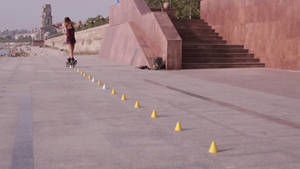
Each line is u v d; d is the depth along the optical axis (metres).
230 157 3.53
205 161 3.40
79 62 18.28
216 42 18.50
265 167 3.25
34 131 4.46
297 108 6.29
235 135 4.39
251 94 7.96
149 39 16.20
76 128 4.64
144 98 7.19
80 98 7.07
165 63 14.50
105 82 9.77
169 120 5.20
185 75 12.20
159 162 3.36
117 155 3.56
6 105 6.23
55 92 7.82
